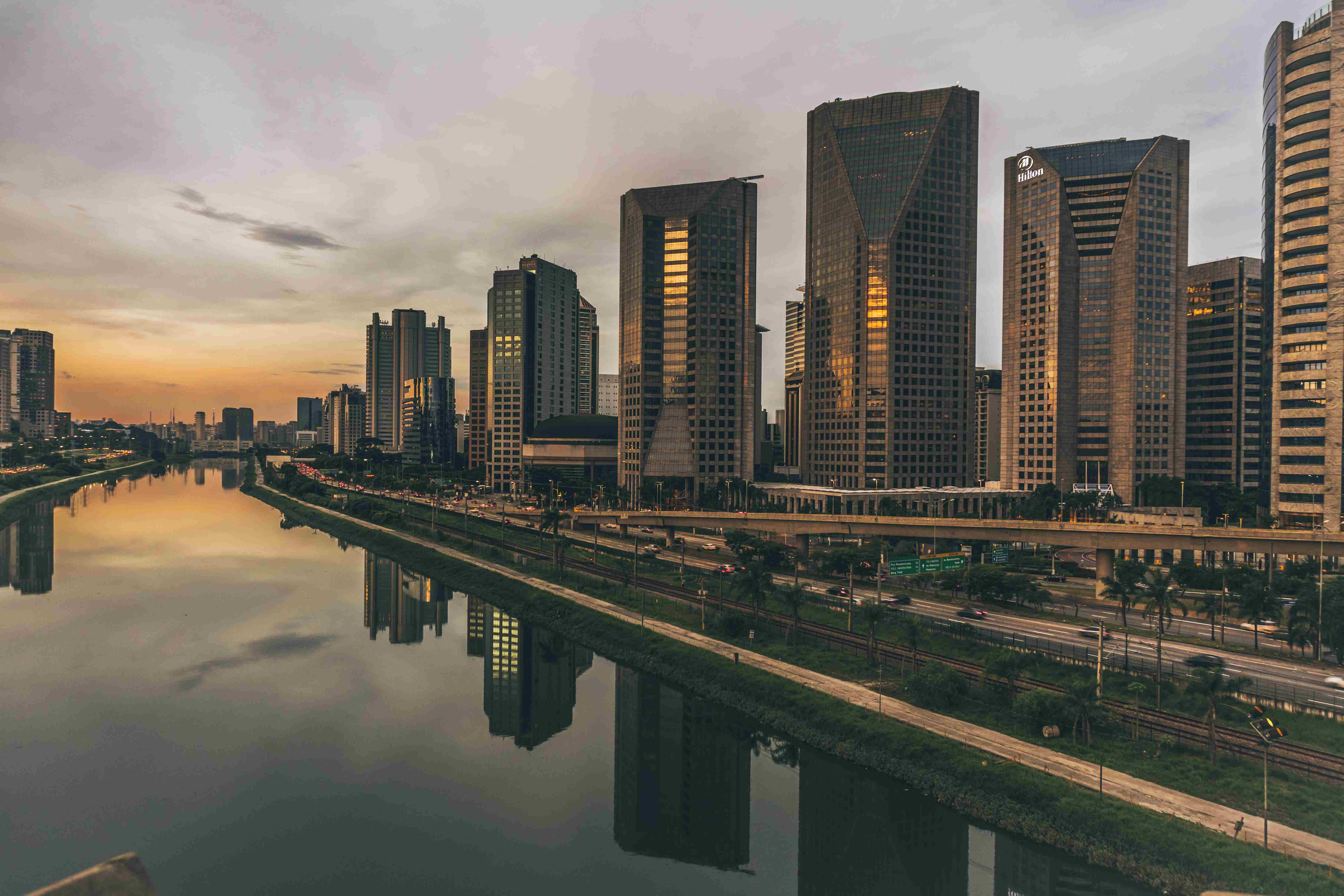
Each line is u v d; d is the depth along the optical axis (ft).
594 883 207.62
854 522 540.11
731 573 523.70
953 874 205.57
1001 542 495.82
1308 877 172.76
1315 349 528.22
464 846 224.53
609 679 362.94
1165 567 539.70
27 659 373.40
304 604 500.74
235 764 269.64
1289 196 544.62
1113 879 191.01
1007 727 260.21
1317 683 287.07
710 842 227.81
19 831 222.89
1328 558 491.72
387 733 302.66
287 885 201.05
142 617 451.94
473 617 483.51
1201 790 212.84
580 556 619.67
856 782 250.16
